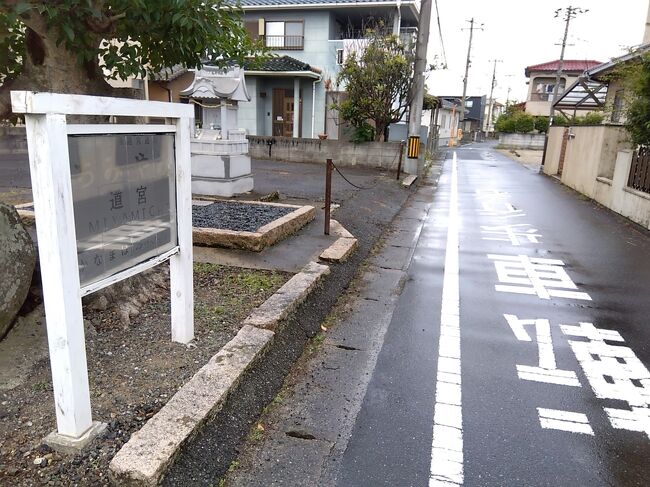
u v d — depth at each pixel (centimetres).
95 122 368
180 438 229
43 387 273
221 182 869
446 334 404
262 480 234
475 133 5119
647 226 813
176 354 313
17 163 1204
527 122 3725
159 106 267
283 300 397
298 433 270
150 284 406
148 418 252
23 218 588
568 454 259
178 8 303
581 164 1255
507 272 577
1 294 290
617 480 242
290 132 1955
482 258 636
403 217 908
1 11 266
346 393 312
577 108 1841
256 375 307
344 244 598
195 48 366
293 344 363
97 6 296
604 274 574
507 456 256
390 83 1482
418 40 1332
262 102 1933
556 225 851
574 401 309
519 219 900
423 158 1584
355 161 1526
